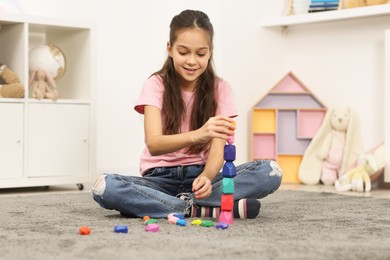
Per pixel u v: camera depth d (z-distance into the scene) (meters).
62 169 2.69
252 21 3.24
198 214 1.65
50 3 3.03
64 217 1.67
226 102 1.77
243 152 3.20
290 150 3.19
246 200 1.62
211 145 1.68
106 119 3.21
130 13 3.26
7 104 2.55
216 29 3.08
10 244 1.24
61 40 2.93
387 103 2.83
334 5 3.17
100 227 1.46
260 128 3.20
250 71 3.23
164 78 1.72
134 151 3.30
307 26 3.30
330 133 3.08
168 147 1.56
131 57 3.27
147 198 1.61
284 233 1.38
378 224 1.57
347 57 3.16
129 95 3.27
